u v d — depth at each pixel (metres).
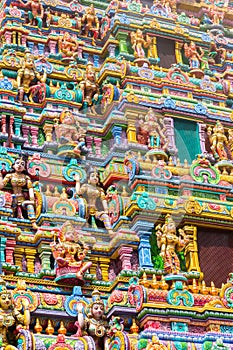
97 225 17.30
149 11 21.39
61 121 18.08
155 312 15.84
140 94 19.42
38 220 16.88
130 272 16.58
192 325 16.17
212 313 16.19
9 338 15.19
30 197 17.17
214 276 17.84
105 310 16.09
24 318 15.25
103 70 19.83
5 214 16.64
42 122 18.52
